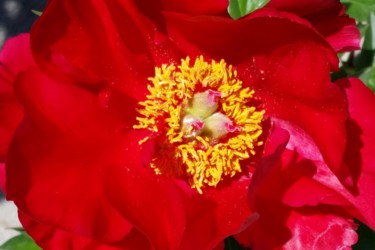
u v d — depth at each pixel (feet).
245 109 0.99
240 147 1.00
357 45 0.95
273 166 0.90
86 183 0.94
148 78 1.00
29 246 1.11
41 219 0.88
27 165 0.88
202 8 0.91
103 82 0.96
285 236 0.97
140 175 0.98
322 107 0.93
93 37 0.93
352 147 0.97
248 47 0.96
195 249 0.91
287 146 0.99
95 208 0.93
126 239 0.93
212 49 0.98
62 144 0.92
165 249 0.93
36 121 0.89
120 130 0.99
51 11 0.87
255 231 0.97
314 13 0.94
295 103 0.98
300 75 0.94
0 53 0.96
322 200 0.94
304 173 0.97
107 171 0.96
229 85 0.99
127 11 0.93
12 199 0.86
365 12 1.14
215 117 0.99
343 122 0.91
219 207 0.99
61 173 0.92
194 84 0.98
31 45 0.88
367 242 1.07
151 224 0.94
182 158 0.99
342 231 0.97
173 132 0.98
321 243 0.97
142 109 1.00
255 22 0.90
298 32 0.89
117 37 0.95
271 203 0.98
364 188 0.96
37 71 0.91
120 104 0.98
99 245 0.93
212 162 0.99
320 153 0.97
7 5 2.09
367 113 0.97
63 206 0.90
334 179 0.96
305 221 0.98
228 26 0.92
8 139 0.91
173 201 0.96
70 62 0.92
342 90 0.96
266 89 1.00
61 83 0.93
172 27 0.95
